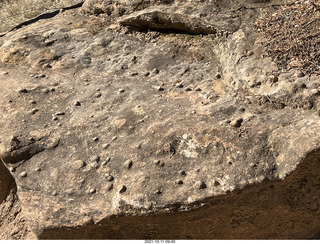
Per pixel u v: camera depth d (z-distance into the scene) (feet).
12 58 12.85
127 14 14.26
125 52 12.99
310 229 10.04
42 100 11.06
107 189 8.96
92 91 11.35
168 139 9.40
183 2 13.56
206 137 9.29
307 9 11.64
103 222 8.63
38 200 9.02
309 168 8.64
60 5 20.89
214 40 12.51
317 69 9.98
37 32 13.83
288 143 8.71
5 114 10.60
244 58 10.98
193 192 8.57
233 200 8.75
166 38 13.38
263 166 8.65
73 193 9.01
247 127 9.29
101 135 9.97
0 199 12.72
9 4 22.86
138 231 9.12
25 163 9.70
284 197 9.09
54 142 9.95
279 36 11.20
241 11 12.68
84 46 13.24
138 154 9.32
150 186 8.73
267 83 10.12
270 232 9.91
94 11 14.98
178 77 11.66
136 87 11.44
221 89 10.84
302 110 9.41
